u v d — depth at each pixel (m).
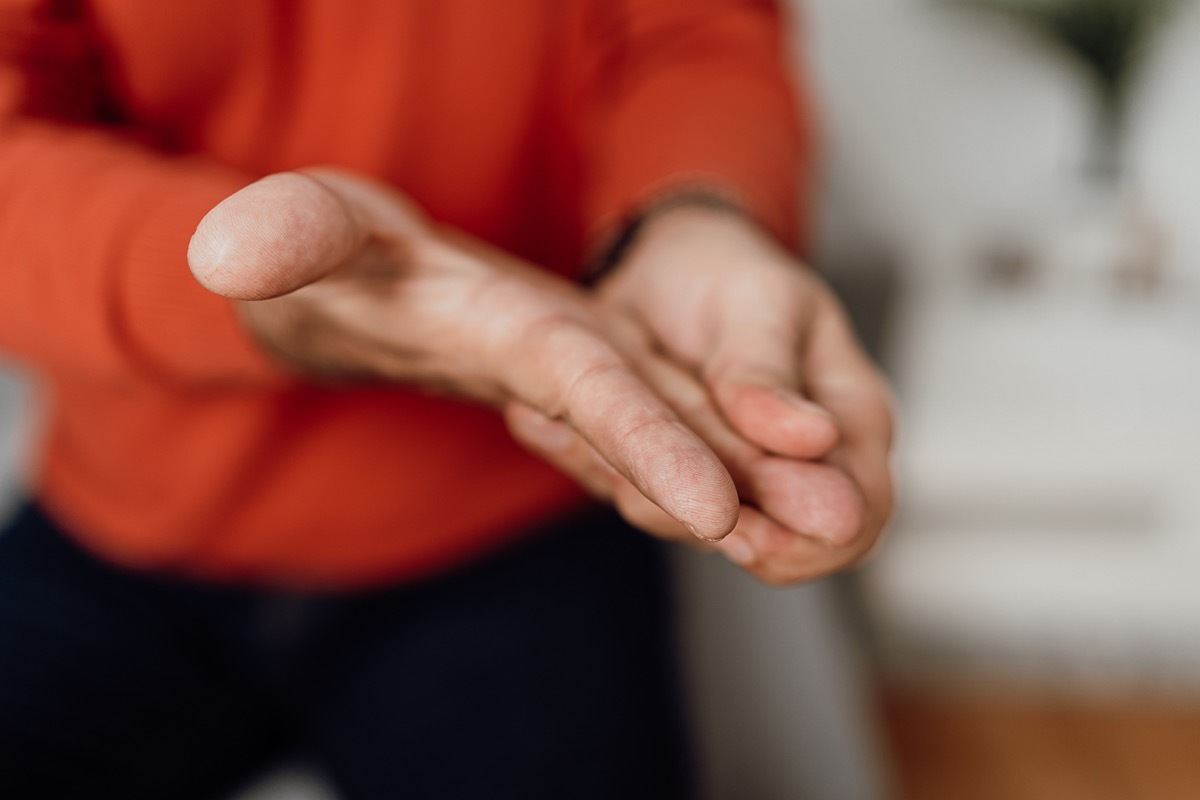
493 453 0.69
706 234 0.60
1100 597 1.64
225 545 0.68
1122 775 1.53
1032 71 1.99
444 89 0.66
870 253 1.33
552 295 0.54
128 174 0.55
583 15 0.70
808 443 0.51
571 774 0.64
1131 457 1.55
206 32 0.61
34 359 0.59
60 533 0.72
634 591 0.72
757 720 0.75
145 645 0.69
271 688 0.71
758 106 0.69
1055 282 1.80
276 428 0.66
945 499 1.60
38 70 0.59
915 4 1.99
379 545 0.69
